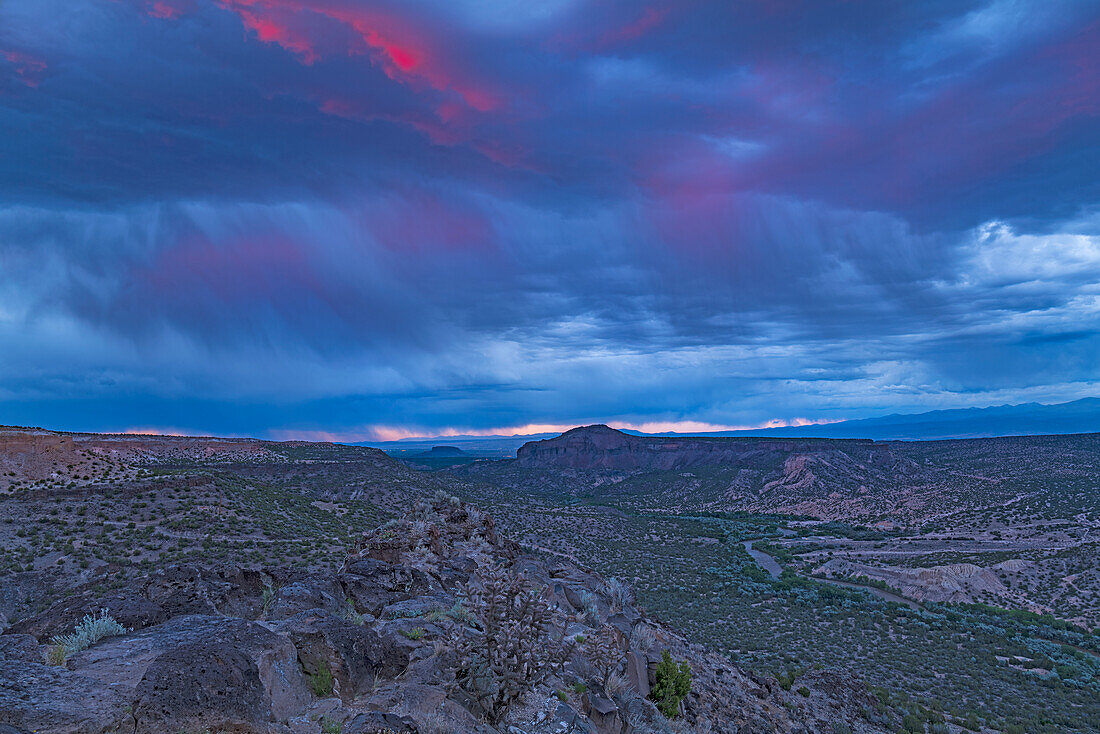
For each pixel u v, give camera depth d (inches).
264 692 342.3
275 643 390.9
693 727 696.4
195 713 297.9
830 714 1165.1
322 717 359.6
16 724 255.3
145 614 421.7
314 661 412.8
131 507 2032.5
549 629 663.8
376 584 654.5
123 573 1544.0
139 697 292.5
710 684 876.0
